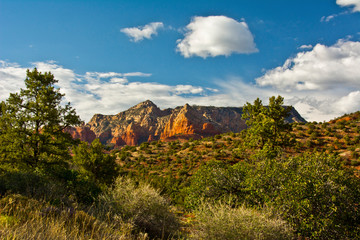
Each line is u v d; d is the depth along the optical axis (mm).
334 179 8469
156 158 64500
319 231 6738
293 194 7816
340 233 7117
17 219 4375
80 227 5000
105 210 7309
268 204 7754
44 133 17781
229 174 11344
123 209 7160
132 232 6285
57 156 18203
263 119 20562
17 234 3453
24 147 17031
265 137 20266
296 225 7051
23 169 15758
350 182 8758
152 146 79875
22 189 8008
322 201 7496
